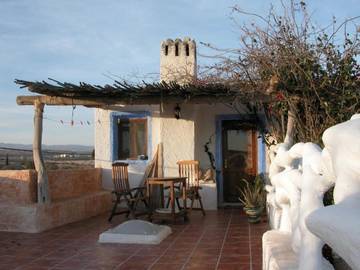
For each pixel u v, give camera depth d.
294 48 6.65
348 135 1.55
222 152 11.72
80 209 9.88
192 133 11.37
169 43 11.59
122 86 8.29
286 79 6.62
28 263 6.10
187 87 8.25
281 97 6.86
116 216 10.34
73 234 8.14
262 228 8.34
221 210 10.88
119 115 11.87
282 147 4.32
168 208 10.08
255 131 11.54
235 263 5.84
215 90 8.10
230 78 7.88
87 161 16.98
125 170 10.40
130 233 7.33
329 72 6.46
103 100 9.20
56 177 9.96
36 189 8.91
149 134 11.65
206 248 6.78
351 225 1.33
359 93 6.18
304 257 2.47
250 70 7.56
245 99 8.27
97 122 12.02
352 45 6.43
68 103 9.21
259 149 11.48
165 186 10.79
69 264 6.00
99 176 11.88
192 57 11.50
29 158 15.83
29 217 8.39
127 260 6.15
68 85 8.13
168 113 11.47
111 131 11.92
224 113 11.64
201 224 8.95
